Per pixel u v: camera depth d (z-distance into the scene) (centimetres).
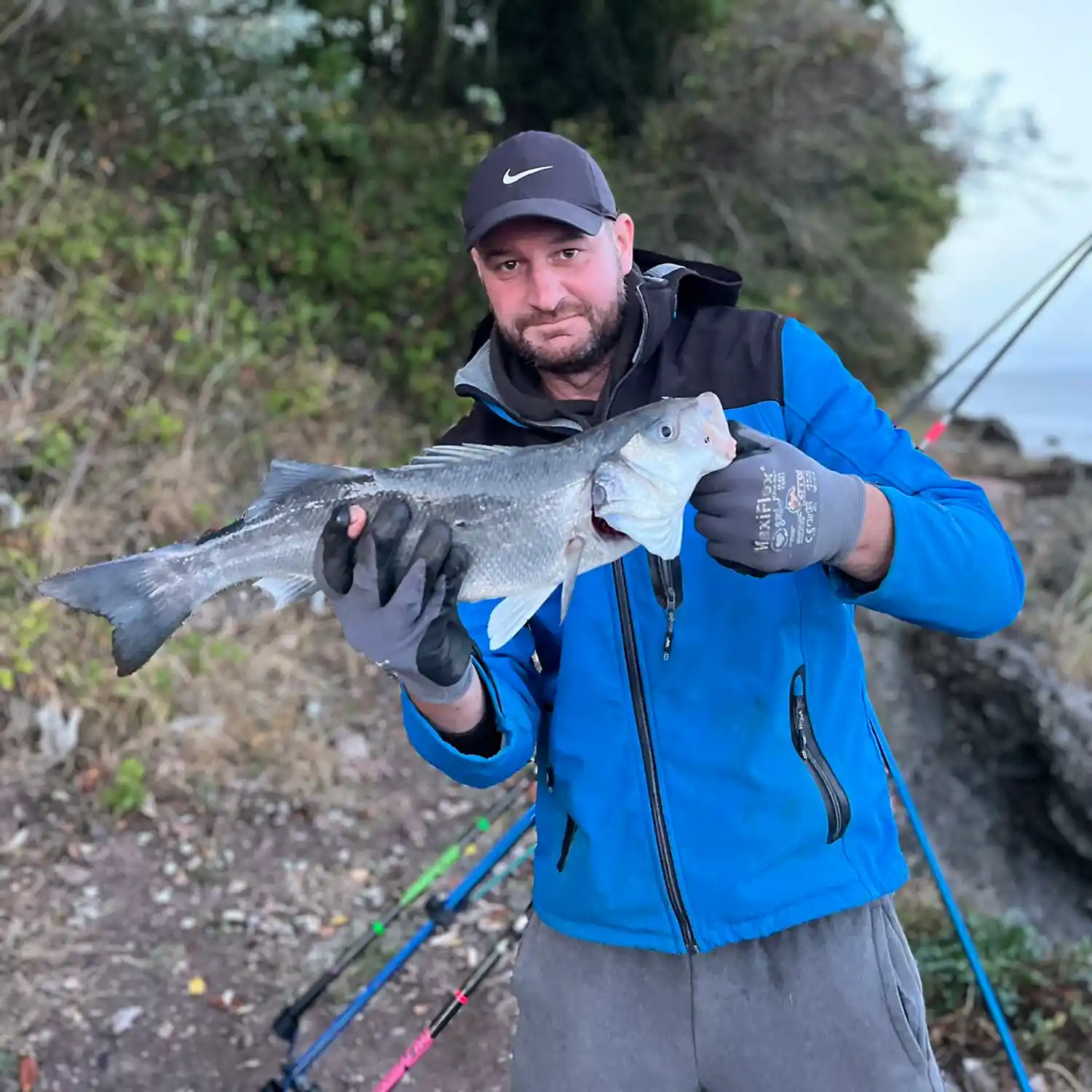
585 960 186
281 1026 284
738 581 176
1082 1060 318
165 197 720
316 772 462
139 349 608
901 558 160
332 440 664
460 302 782
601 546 170
